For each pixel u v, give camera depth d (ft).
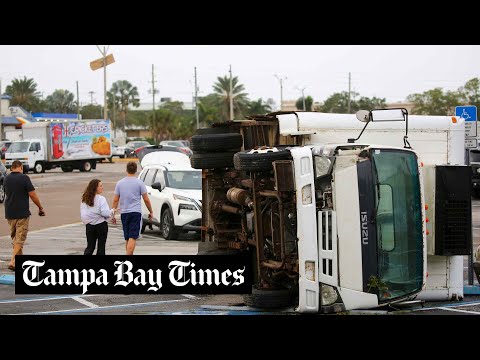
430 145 35.73
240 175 37.29
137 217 42.86
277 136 36.06
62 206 92.48
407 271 30.48
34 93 387.96
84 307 35.24
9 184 44.19
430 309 34.12
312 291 29.78
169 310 34.30
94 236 41.83
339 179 29.89
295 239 30.60
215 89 331.57
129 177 42.96
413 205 30.81
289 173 29.96
